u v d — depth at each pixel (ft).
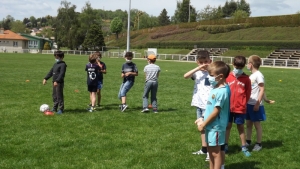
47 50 247.70
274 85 58.44
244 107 20.12
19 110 31.65
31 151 20.21
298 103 40.27
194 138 24.02
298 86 57.57
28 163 18.20
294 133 26.22
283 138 24.73
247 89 20.01
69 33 257.75
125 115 31.07
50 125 26.32
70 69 81.51
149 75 31.96
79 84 52.85
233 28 232.32
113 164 18.43
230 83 20.11
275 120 30.83
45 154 19.76
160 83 57.41
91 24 257.96
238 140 23.90
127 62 32.50
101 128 25.99
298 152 21.50
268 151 21.66
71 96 41.22
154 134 24.79
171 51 211.41
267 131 26.68
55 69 30.63
